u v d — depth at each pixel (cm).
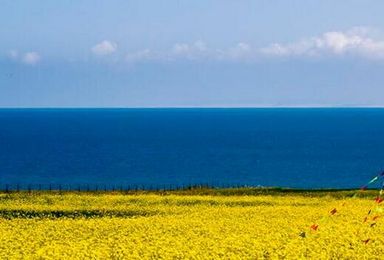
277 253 3000
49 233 3519
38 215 4444
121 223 3869
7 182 12688
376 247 3144
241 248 3109
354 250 3081
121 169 15212
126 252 3019
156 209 4712
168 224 3822
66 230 3631
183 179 13250
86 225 3791
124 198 5409
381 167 15250
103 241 3284
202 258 2905
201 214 4334
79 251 3022
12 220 4006
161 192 6656
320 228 3647
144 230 3622
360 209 4512
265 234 3488
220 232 3559
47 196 5553
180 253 2973
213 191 6606
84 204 5028
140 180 13050
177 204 5088
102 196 5588
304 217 4147
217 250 3061
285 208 4650
